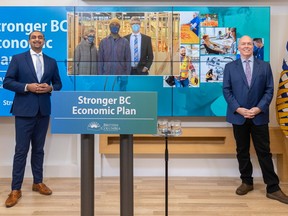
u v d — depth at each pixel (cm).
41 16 366
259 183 361
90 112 152
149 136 371
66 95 152
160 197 312
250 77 306
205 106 369
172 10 365
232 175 388
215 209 280
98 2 380
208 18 365
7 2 378
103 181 368
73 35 366
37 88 294
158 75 367
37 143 321
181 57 367
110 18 366
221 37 366
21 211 276
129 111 152
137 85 368
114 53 366
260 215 267
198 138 379
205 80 368
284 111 347
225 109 368
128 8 365
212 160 389
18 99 298
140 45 366
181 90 368
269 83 306
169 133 209
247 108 303
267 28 364
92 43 367
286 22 379
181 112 369
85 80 367
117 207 286
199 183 361
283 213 271
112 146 375
